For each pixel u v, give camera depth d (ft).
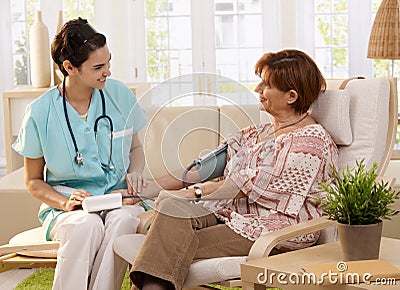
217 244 9.10
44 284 12.55
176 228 8.83
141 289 8.86
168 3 20.01
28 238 10.44
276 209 9.33
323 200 9.27
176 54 20.15
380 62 19.69
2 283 12.89
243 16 19.93
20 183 13.51
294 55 9.55
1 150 20.61
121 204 10.16
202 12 19.97
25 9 20.13
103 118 10.85
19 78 20.36
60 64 10.48
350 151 10.15
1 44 20.17
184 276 8.76
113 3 19.75
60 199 10.38
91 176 10.69
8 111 16.33
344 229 8.00
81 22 10.47
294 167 9.29
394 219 12.75
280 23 19.69
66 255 9.62
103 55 10.37
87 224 9.70
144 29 20.08
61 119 10.61
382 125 10.14
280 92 9.46
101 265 9.68
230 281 8.63
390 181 9.87
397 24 15.96
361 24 19.54
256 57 20.04
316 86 9.56
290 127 9.62
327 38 19.79
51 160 10.58
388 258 8.25
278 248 9.14
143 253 8.72
